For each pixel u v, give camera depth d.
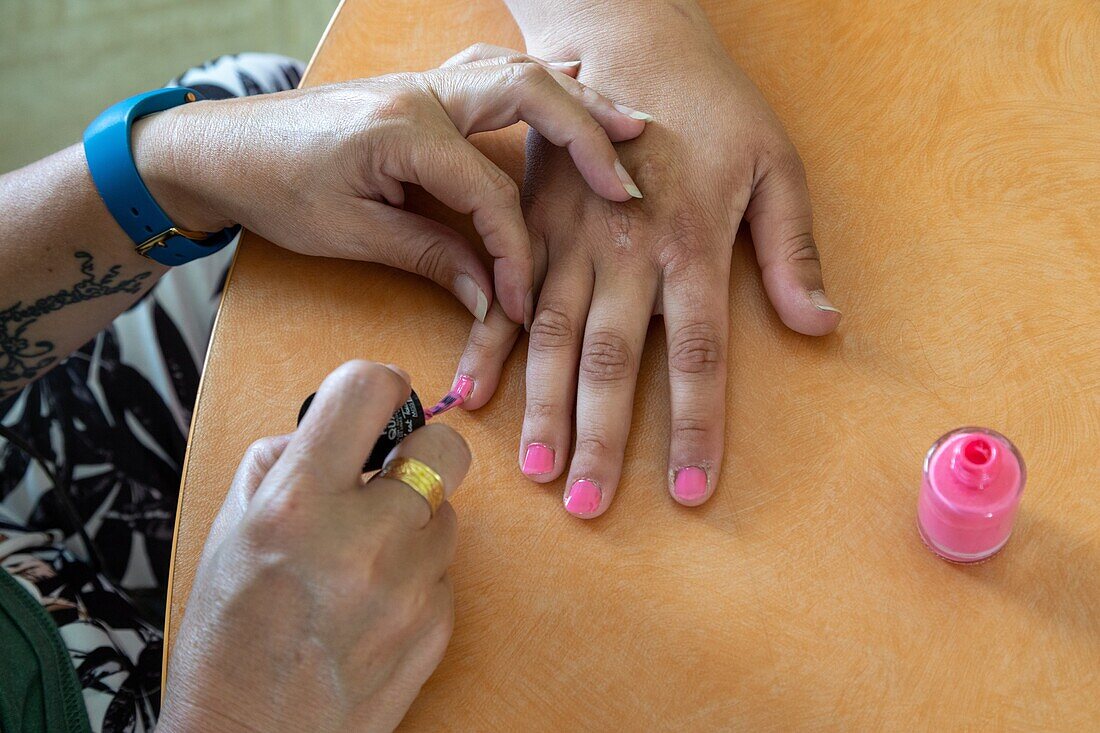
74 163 0.79
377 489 0.56
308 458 0.55
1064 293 0.67
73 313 0.84
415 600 0.56
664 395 0.69
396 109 0.68
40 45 1.42
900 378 0.66
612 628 0.61
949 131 0.74
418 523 0.57
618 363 0.68
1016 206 0.71
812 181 0.74
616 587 0.62
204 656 0.56
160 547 0.93
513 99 0.70
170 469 0.95
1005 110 0.74
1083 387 0.64
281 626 0.55
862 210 0.73
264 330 0.74
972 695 0.56
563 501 0.66
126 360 0.95
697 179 0.72
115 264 0.81
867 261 0.71
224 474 0.69
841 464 0.64
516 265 0.69
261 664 0.56
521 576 0.63
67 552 0.86
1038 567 0.59
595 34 0.79
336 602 0.54
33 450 0.86
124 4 1.42
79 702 0.75
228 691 0.56
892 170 0.74
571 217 0.73
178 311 0.96
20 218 0.79
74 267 0.81
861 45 0.79
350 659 0.55
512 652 0.61
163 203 0.78
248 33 1.41
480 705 0.60
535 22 0.82
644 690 0.59
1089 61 0.75
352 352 0.72
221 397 0.72
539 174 0.76
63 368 0.94
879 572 0.60
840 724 0.57
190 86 1.03
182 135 0.75
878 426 0.65
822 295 0.69
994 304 0.68
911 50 0.78
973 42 0.77
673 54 0.77
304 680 0.56
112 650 0.80
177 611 0.65
